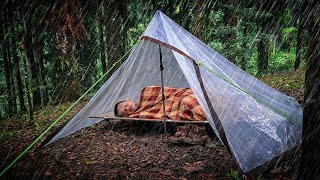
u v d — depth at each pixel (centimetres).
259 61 1471
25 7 827
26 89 688
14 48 938
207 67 475
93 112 567
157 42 468
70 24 775
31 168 421
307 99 255
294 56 1583
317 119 249
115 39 1028
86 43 1248
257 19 1209
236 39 1107
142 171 392
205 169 388
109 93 573
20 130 633
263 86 564
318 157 253
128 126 608
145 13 1341
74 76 943
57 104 942
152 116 569
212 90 445
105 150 479
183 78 729
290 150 393
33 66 863
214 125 392
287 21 1340
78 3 803
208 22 1106
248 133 402
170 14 1274
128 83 652
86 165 420
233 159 384
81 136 562
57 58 858
